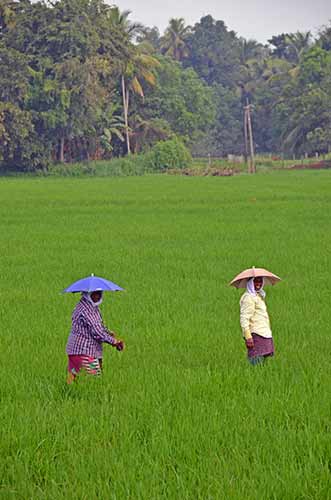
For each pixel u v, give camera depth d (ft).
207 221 164.04
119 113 522.88
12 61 433.07
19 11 458.09
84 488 32.78
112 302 77.87
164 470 34.58
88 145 492.54
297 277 92.99
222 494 31.71
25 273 98.58
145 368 52.11
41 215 182.80
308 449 36.29
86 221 168.04
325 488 32.09
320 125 530.27
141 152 513.45
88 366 48.14
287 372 50.21
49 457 36.52
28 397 46.16
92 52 453.99
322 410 42.24
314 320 68.44
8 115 426.92
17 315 72.18
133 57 497.87
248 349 51.60
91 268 101.91
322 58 549.13
